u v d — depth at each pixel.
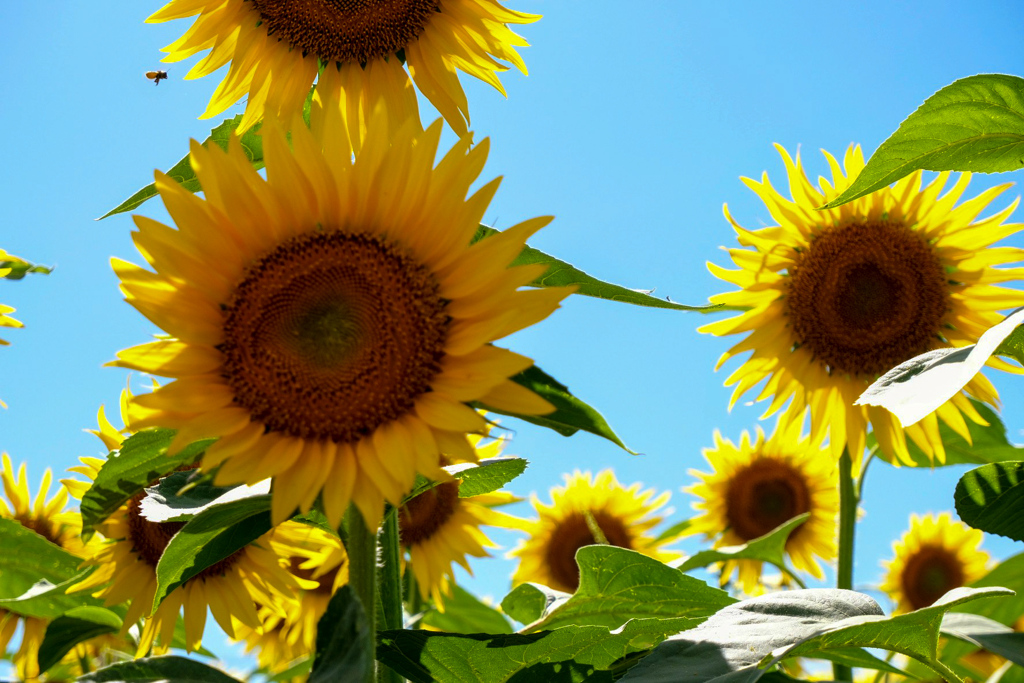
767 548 1.95
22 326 1.70
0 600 1.69
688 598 1.54
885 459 1.92
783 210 1.98
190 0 1.59
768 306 2.00
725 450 2.35
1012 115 1.47
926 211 1.96
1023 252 1.94
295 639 1.91
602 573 1.54
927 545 2.36
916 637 1.40
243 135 1.57
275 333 1.36
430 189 1.38
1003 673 1.57
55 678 1.76
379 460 1.33
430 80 1.62
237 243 1.37
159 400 1.33
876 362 1.97
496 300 1.35
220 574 1.69
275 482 1.32
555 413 1.37
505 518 2.01
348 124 1.60
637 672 1.36
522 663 1.43
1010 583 1.75
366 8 1.60
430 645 1.41
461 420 1.32
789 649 1.35
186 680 1.39
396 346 1.36
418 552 1.96
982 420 1.84
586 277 1.46
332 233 1.38
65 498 1.89
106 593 1.67
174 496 1.41
